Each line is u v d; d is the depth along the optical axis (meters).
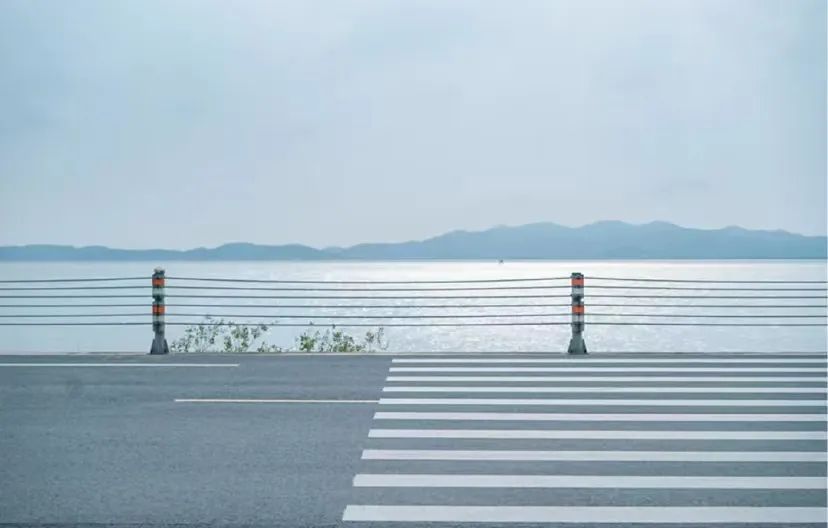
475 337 52.69
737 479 7.55
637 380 12.80
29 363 14.65
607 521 6.44
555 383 12.53
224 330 20.39
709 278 124.62
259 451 8.46
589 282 127.06
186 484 7.34
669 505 6.82
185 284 113.81
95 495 7.03
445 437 9.08
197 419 9.96
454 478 7.55
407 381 12.70
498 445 8.75
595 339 51.06
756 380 12.79
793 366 14.23
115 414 10.25
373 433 9.26
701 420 9.97
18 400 11.16
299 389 12.00
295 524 6.34
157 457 8.23
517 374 13.39
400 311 77.75
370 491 7.15
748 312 70.50
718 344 46.66
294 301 90.88
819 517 6.54
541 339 51.28
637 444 8.80
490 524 6.37
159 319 16.23
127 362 14.78
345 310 76.94
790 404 10.94
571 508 6.73
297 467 7.89
